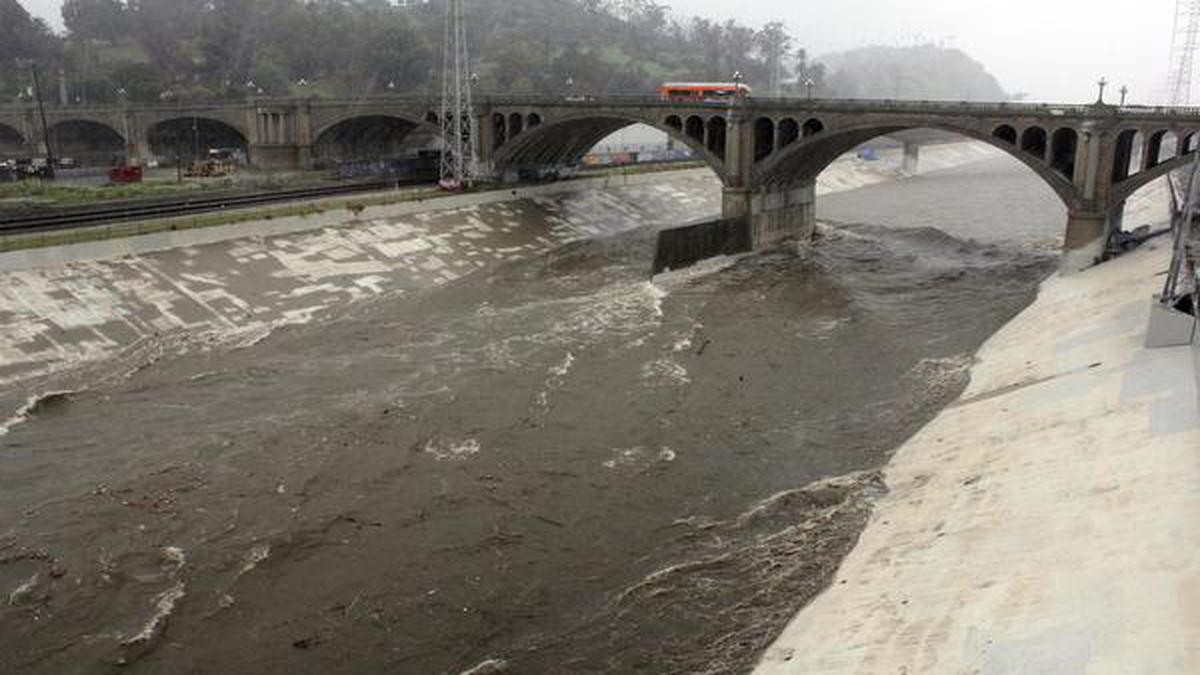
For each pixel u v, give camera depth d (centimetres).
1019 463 4772
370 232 10712
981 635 3309
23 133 19250
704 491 5072
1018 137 9631
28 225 8831
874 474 5206
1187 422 4462
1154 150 9194
